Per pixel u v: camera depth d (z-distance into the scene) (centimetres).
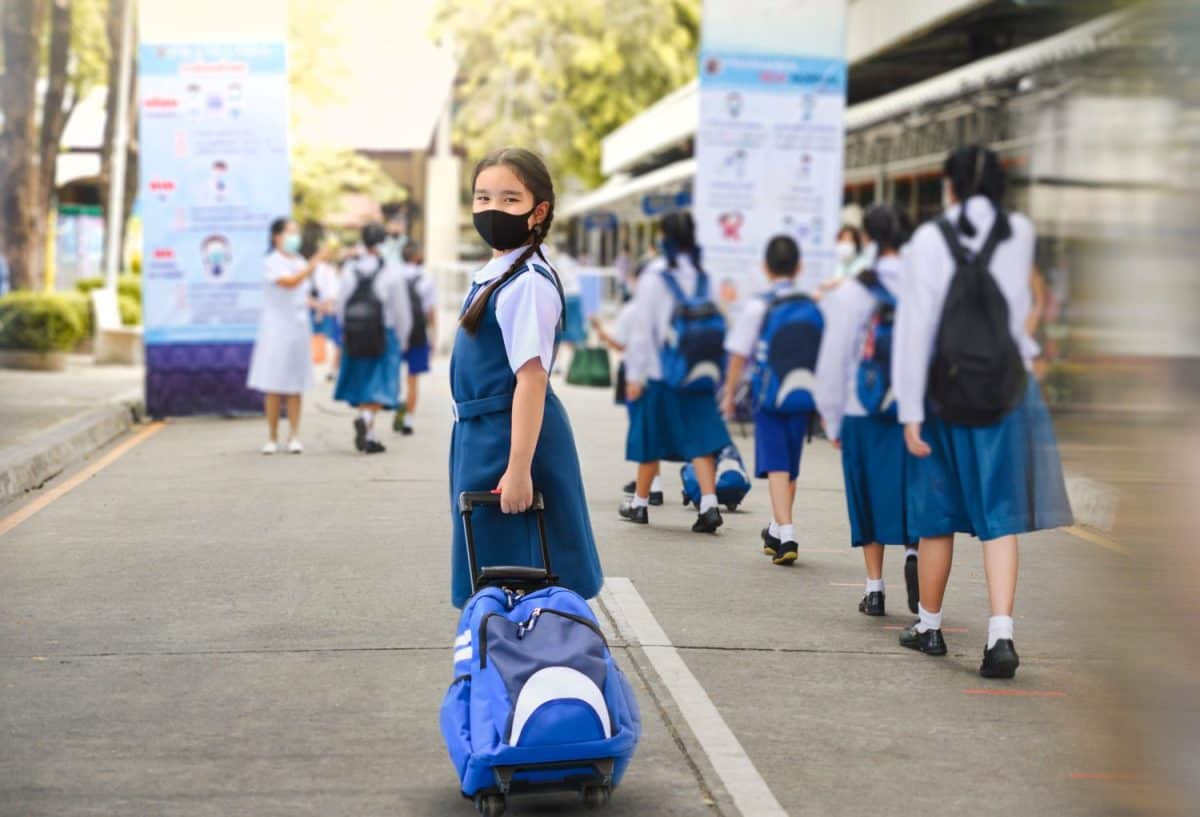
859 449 637
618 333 946
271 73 1505
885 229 623
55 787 423
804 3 1479
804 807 415
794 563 790
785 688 540
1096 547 210
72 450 1198
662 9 4134
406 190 4362
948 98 1384
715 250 1493
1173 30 183
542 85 4169
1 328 2030
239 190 1517
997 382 530
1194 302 182
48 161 2423
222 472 1128
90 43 2770
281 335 1234
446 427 1485
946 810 413
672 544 845
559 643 381
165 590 699
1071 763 455
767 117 1486
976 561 809
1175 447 186
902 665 575
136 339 2142
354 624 630
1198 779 199
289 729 481
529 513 425
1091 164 196
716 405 883
